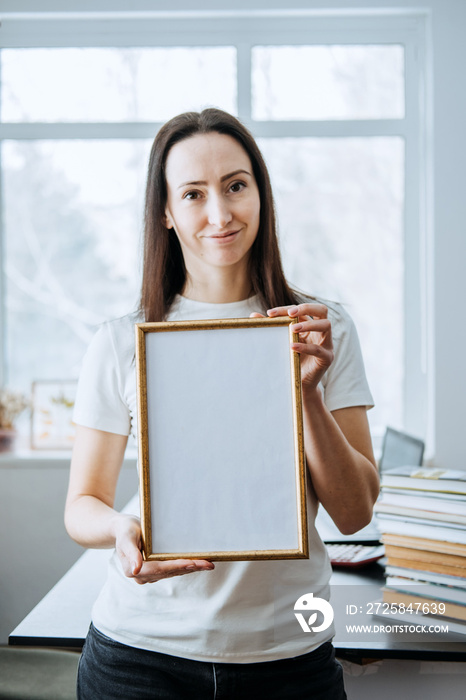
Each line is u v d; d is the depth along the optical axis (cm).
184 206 102
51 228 315
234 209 101
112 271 315
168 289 113
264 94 306
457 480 122
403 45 303
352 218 310
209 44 304
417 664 121
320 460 98
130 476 282
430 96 294
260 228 109
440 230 291
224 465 88
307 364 93
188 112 106
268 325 89
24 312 317
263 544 87
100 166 312
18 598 286
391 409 311
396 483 129
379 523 129
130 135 308
